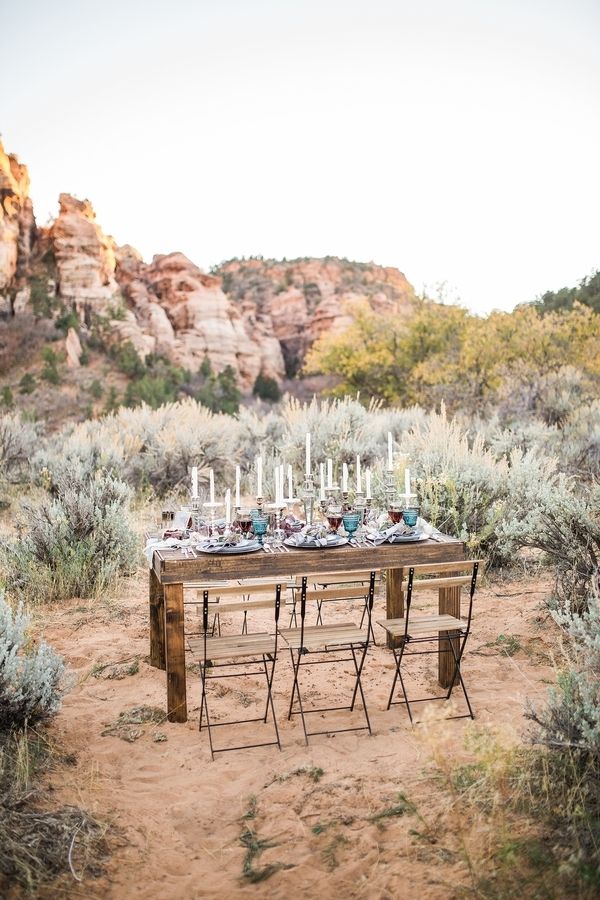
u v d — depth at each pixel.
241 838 3.36
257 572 4.62
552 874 2.90
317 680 5.18
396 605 5.73
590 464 11.62
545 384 18.44
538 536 6.07
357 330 27.47
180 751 4.18
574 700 3.70
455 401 21.14
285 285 64.31
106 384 35.38
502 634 5.77
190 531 5.34
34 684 4.19
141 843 3.32
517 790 3.43
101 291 40.88
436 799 3.51
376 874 3.03
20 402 31.56
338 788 3.71
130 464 11.95
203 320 44.97
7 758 3.85
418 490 7.98
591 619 4.10
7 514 10.11
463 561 4.53
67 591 7.06
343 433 12.46
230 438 14.02
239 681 5.16
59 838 3.24
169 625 4.48
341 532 5.34
